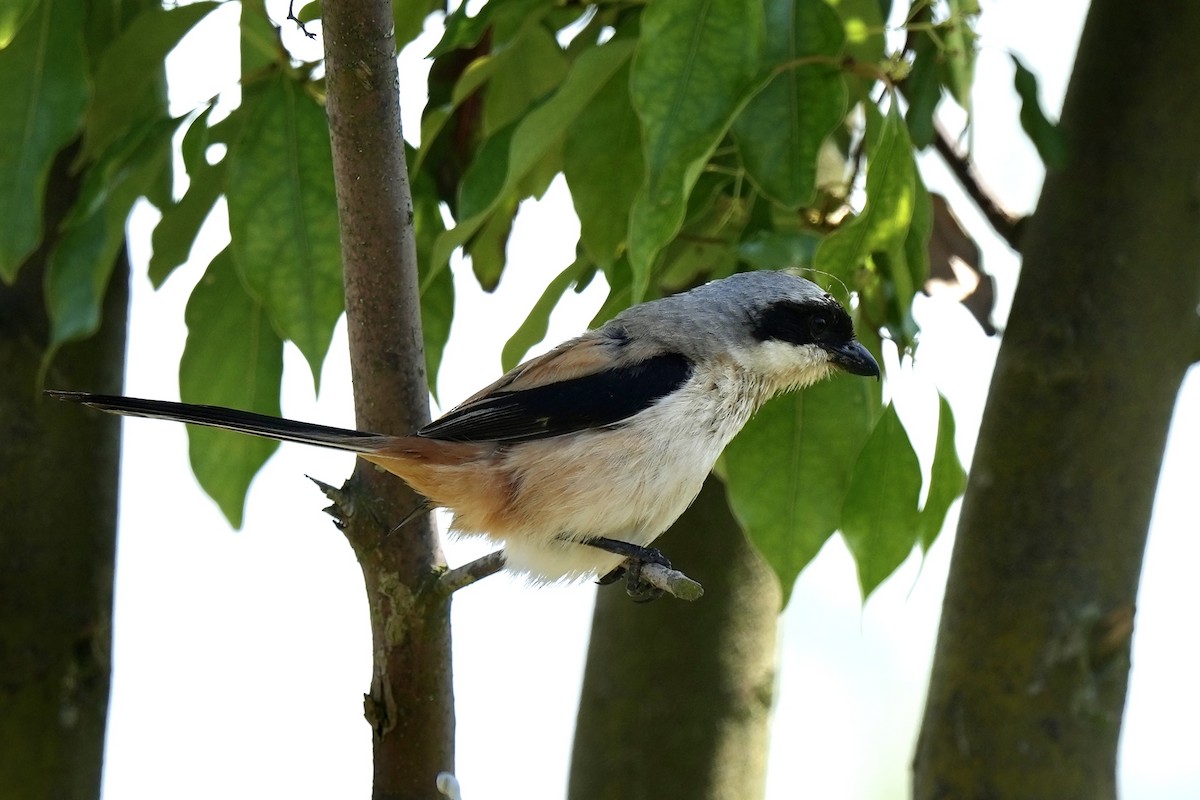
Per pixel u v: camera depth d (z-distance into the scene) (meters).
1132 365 9.43
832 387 9.28
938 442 8.59
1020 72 9.11
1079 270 9.52
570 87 8.14
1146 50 9.63
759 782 10.73
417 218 9.73
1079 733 9.20
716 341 9.21
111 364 10.75
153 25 9.13
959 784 9.29
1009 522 9.41
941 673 9.56
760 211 8.67
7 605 10.28
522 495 8.81
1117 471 9.38
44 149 8.73
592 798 10.68
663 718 10.60
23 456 10.39
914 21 8.86
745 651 10.73
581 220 8.60
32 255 10.54
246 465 9.69
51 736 10.29
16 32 8.34
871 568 8.67
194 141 8.76
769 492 9.13
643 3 8.86
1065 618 9.25
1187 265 9.59
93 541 10.58
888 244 7.94
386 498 8.45
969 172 10.52
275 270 8.66
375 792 8.18
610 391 8.95
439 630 8.05
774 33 7.95
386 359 8.04
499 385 9.15
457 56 9.65
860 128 10.49
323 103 9.02
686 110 7.51
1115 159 9.57
